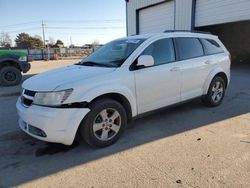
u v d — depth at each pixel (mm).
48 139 3451
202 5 12898
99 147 3803
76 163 3395
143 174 3061
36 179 3047
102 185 2877
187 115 5227
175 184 2830
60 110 3393
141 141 4008
